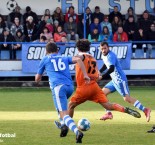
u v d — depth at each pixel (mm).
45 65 17531
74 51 38156
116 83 22188
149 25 40281
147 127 20516
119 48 38781
